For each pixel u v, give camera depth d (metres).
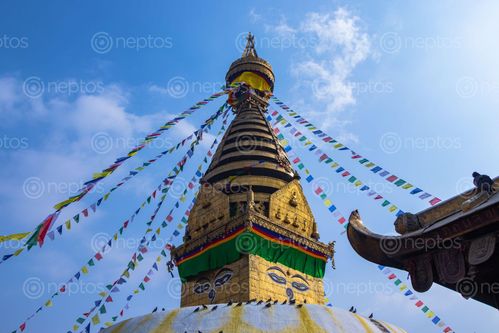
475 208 7.44
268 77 31.98
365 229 8.96
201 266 21.88
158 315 15.13
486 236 7.37
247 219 20.91
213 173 26.06
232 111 30.58
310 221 24.36
